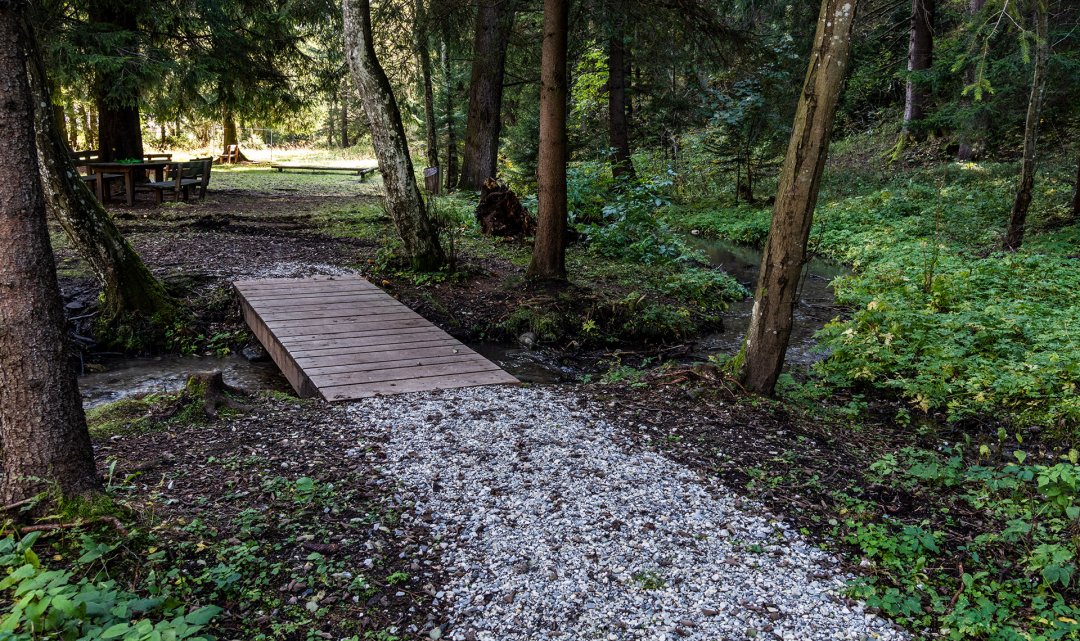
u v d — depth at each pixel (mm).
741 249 16719
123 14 17297
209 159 16703
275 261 11234
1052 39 13375
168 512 3814
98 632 2631
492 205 13867
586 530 3916
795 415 5922
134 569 3279
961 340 7504
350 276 10570
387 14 16328
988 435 5973
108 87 16406
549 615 3248
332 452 4773
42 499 3379
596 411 5766
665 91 21984
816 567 3693
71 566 3170
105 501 3521
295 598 3289
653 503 4227
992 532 4086
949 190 16641
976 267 10000
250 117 21375
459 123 23938
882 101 25766
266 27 19641
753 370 6297
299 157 37812
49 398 3375
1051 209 14547
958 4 20719
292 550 3629
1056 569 3416
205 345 8633
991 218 14859
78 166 15828
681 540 3861
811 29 18125
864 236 15180
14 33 3062
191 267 10445
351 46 9664
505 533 3869
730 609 3318
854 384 7344
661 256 13117
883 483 4641
